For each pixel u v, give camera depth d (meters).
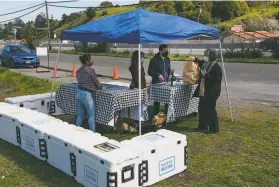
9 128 5.93
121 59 27.02
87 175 4.12
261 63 21.12
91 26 6.35
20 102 7.40
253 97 9.96
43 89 11.91
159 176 4.36
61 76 15.98
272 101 9.29
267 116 7.57
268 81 13.20
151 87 6.77
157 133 4.74
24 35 46.88
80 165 4.22
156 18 6.21
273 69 17.48
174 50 34.41
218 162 4.99
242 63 21.56
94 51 36.06
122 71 17.88
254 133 6.33
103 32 5.86
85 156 4.09
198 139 6.05
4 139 6.18
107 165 3.76
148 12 6.42
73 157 4.32
